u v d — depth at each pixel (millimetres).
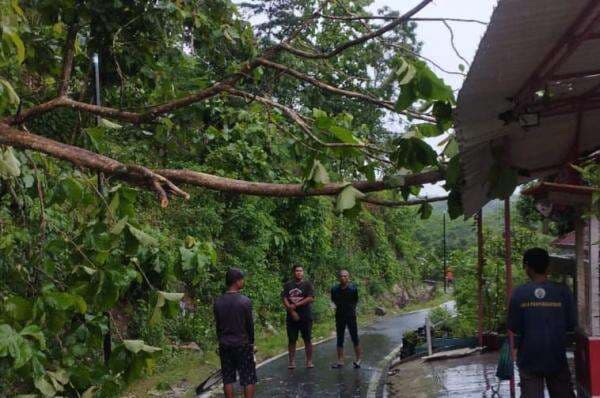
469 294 11867
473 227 11094
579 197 5559
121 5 5199
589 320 5812
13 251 4055
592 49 2879
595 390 5680
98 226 3551
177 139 6512
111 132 11203
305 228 18578
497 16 2295
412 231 33375
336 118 5484
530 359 5316
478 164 3717
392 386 9531
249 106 6809
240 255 15359
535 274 5477
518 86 3039
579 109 3641
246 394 8141
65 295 3238
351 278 22406
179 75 6328
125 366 3510
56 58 5746
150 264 4059
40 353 2982
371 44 5770
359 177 4992
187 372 10930
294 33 4430
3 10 3357
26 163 4457
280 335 15867
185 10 5961
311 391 9883
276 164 8422
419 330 12539
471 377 8695
